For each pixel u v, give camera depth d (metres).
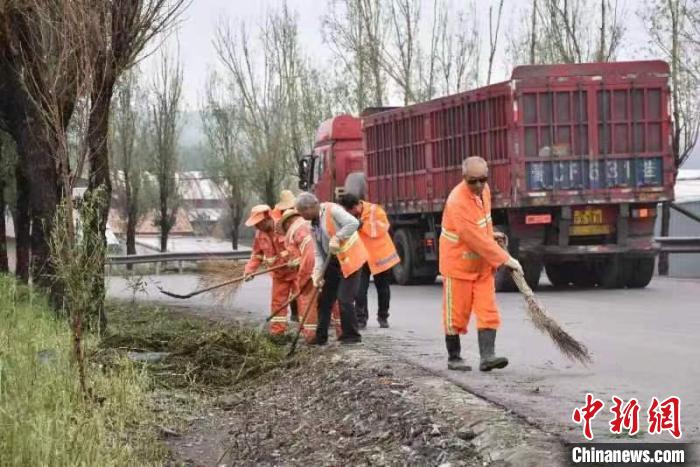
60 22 11.97
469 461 6.50
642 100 19.94
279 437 8.28
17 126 14.72
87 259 9.18
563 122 19.70
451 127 21.88
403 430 7.42
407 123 23.94
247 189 51.44
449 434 7.03
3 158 23.55
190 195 61.34
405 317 16.03
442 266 9.57
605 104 19.81
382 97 43.44
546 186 19.66
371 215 13.87
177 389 10.43
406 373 9.34
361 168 27.56
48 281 15.27
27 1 12.38
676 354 10.48
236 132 51.12
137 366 10.77
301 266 12.56
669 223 30.03
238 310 18.53
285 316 13.39
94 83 12.19
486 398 7.98
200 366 11.15
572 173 19.75
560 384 8.70
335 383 9.49
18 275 24.31
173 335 12.95
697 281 23.44
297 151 49.22
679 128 28.11
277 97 49.34
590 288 21.67
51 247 9.37
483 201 9.35
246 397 10.12
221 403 9.86
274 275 13.42
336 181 27.58
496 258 9.24
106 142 13.31
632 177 19.89
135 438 8.17
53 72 11.93
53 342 11.53
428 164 22.94
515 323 14.09
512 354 10.73
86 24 11.80
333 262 12.12
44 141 13.94
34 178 14.05
